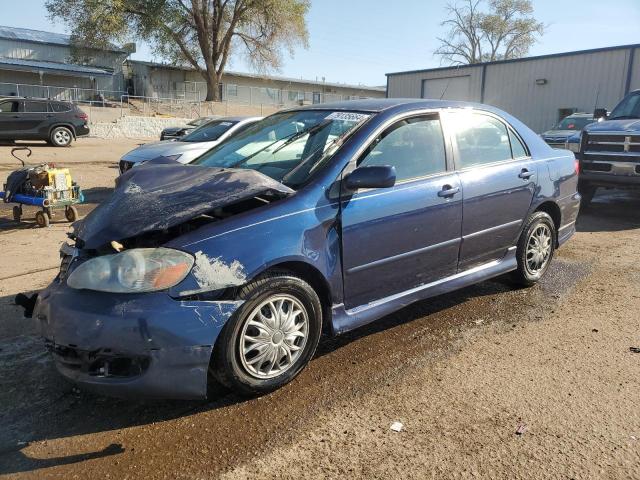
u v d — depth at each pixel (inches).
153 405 128.7
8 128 821.2
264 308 127.8
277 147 161.5
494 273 187.2
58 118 855.7
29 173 323.0
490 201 177.8
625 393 131.3
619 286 210.2
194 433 117.3
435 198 159.6
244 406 127.4
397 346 158.4
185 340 114.3
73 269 124.3
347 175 142.2
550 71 930.1
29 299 139.5
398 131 157.9
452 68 1077.8
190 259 117.3
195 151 374.3
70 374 117.8
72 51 1665.8
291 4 1707.7
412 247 156.4
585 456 108.1
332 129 156.3
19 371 144.2
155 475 104.2
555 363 147.1
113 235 123.8
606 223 338.6
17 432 118.1
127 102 1641.2
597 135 354.9
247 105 1878.7
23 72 1665.8
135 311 112.3
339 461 107.6
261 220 127.8
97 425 120.8
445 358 150.7
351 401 129.0
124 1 1583.4
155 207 127.3
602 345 158.1
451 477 102.7
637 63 824.3
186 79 2030.0
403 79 1173.1
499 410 124.6
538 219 200.7
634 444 111.7
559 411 123.9
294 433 116.7
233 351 122.3
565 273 227.3
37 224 323.9
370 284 149.0
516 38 2170.3
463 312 184.7
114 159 725.9
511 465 105.7
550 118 940.6
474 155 178.2
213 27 1739.7
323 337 164.7
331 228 137.9
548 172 201.8
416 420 121.0
